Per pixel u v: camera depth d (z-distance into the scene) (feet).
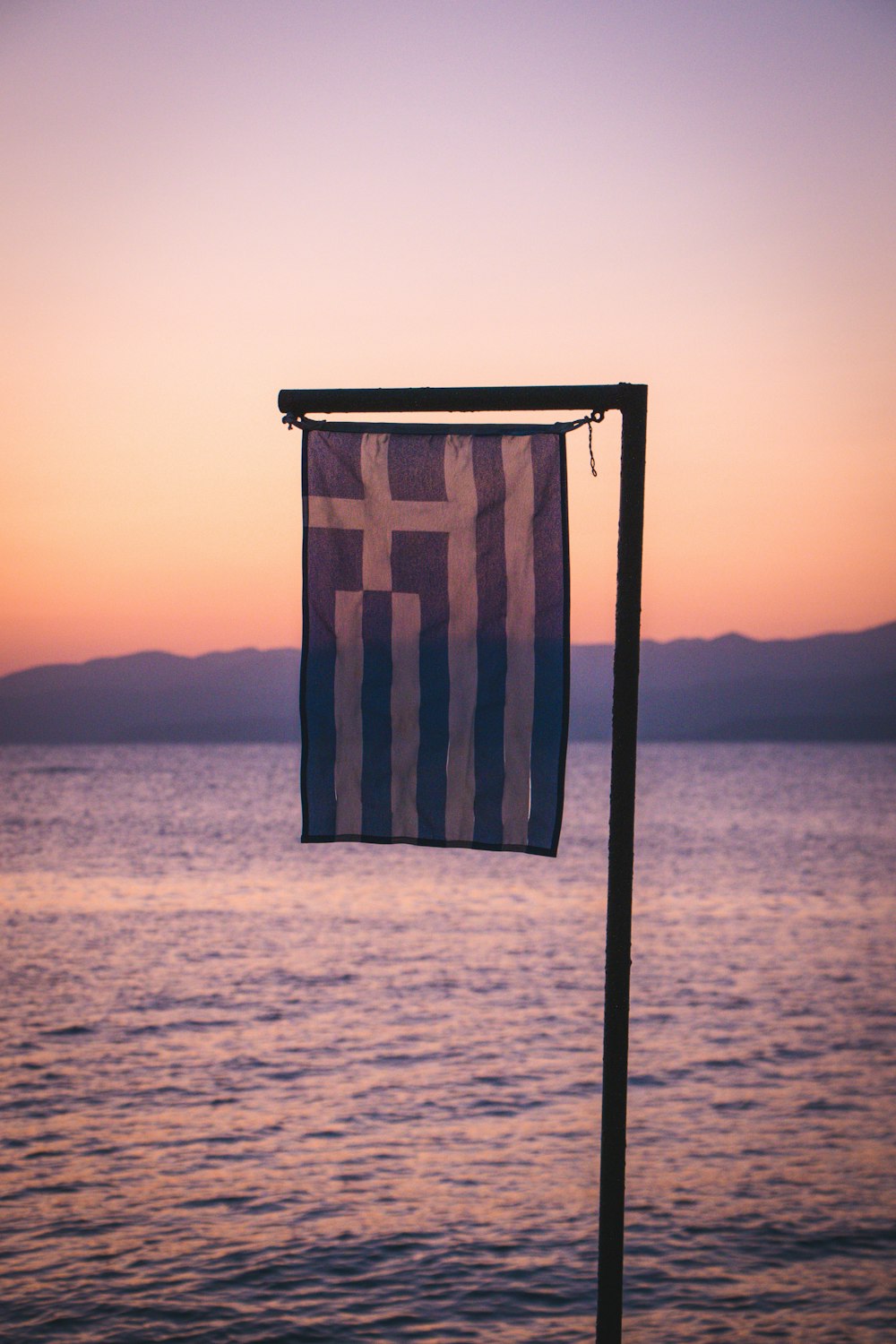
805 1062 72.08
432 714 22.66
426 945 124.67
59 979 104.27
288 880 193.47
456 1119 59.36
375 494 22.61
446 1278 39.60
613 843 20.20
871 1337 35.47
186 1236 43.21
